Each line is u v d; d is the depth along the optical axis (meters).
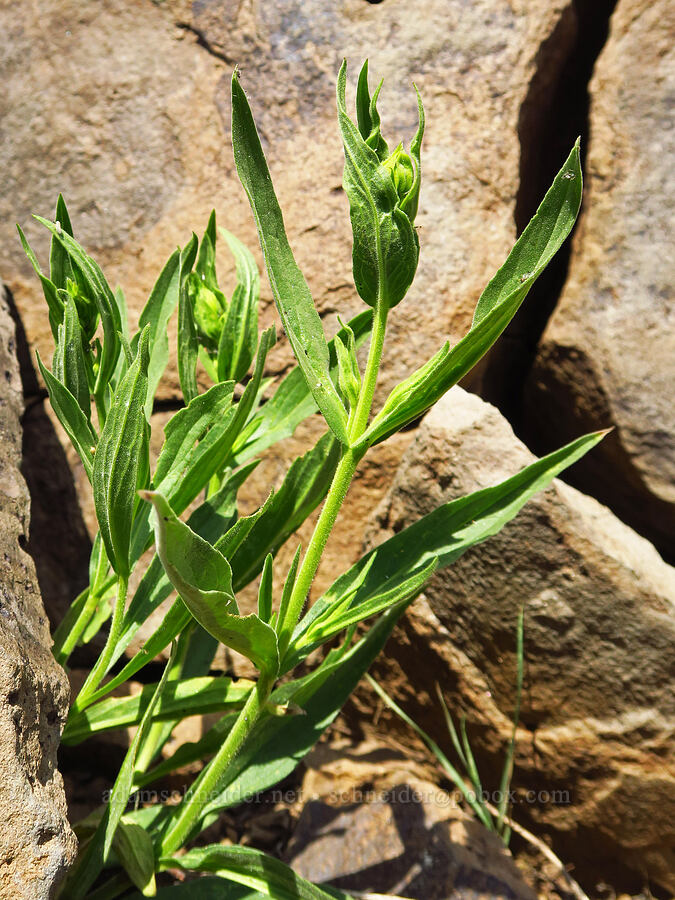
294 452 0.32
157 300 0.25
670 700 0.28
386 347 0.31
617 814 0.30
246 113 0.16
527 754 0.31
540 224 0.16
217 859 0.21
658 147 0.32
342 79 0.16
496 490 0.20
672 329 0.31
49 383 0.20
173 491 0.21
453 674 0.31
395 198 0.16
